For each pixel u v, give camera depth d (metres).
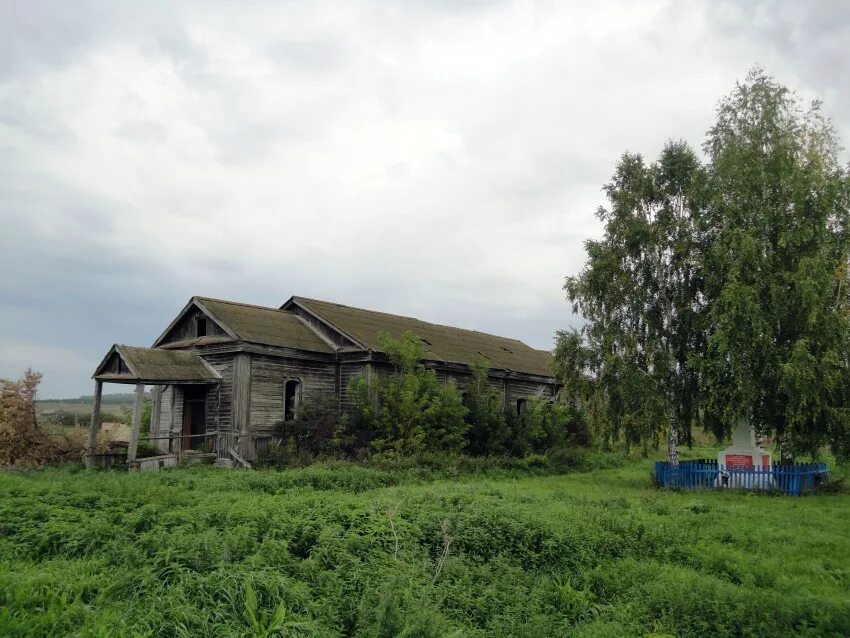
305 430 25.02
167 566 7.93
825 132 26.56
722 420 22.97
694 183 24.08
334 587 8.12
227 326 25.03
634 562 10.77
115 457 22.02
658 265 25.14
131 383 23.05
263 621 6.59
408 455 25.06
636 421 23.38
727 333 21.61
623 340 24.34
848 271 24.12
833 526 14.73
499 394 33.50
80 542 9.09
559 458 30.23
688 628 7.98
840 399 22.30
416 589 8.45
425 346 32.72
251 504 11.66
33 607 6.71
